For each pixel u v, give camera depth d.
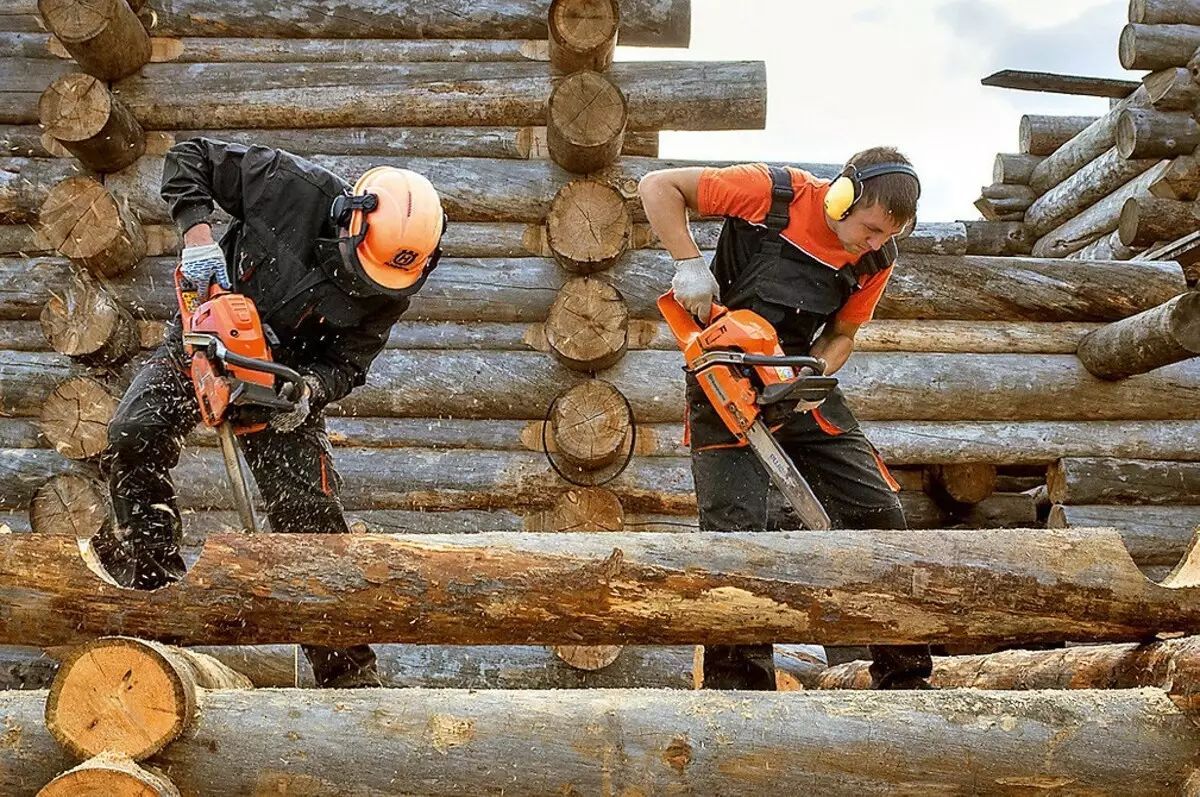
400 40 5.47
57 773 2.29
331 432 5.03
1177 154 6.89
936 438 5.31
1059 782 2.39
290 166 3.08
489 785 2.32
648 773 2.34
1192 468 5.37
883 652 3.06
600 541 2.55
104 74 5.20
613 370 5.10
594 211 4.90
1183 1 6.80
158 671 2.24
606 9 5.05
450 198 5.21
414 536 2.54
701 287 3.00
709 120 5.38
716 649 3.03
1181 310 4.79
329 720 2.34
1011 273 5.44
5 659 4.64
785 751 2.36
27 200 5.20
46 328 4.80
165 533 3.00
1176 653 2.50
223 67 5.32
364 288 2.96
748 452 3.10
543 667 4.58
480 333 5.17
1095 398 5.37
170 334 3.09
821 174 5.39
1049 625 2.58
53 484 4.80
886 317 5.45
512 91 5.30
